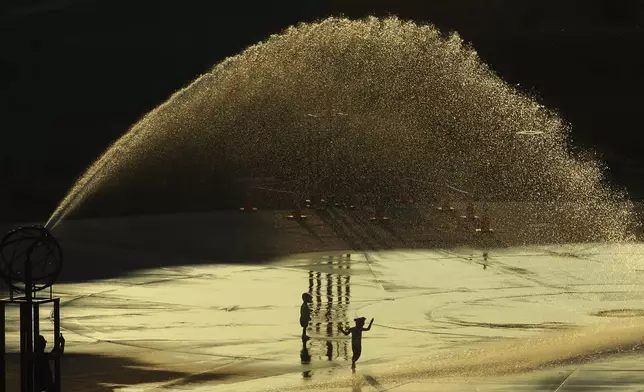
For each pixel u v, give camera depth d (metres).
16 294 40.78
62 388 26.66
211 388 26.50
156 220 71.50
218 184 84.38
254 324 36.22
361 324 29.42
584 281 46.91
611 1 129.62
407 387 25.23
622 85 119.94
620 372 25.83
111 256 54.28
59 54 105.75
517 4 124.25
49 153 93.25
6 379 27.25
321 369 28.72
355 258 55.16
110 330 34.97
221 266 51.50
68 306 39.69
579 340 31.53
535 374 25.91
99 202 76.69
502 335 33.72
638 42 121.00
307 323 33.16
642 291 44.41
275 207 80.56
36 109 101.12
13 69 102.94
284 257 55.31
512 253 57.56
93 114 103.94
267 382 27.05
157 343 32.78
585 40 121.44
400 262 53.72
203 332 34.69
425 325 35.88
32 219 71.19
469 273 49.66
